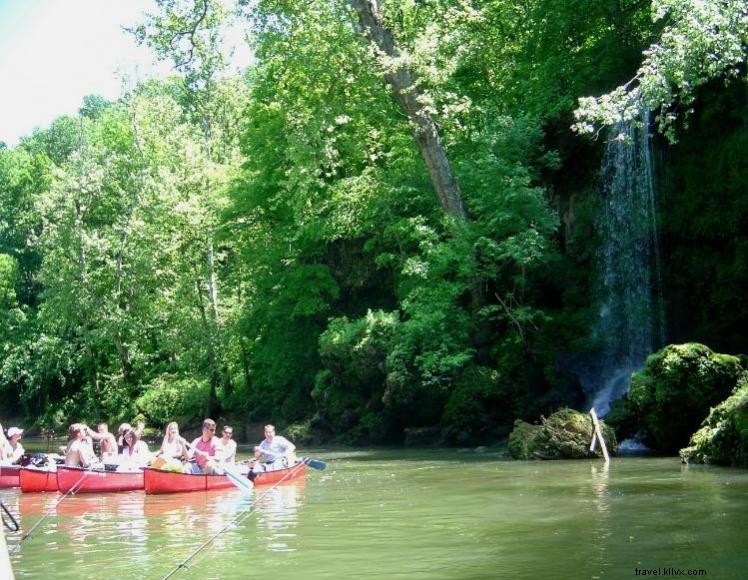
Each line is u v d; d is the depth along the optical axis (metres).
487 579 8.01
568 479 15.47
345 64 29.17
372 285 33.06
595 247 26.77
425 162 28.38
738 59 15.04
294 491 15.87
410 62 27.05
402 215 30.50
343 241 33.62
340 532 10.92
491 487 14.92
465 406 25.47
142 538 11.09
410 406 27.23
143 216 43.38
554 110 27.16
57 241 44.38
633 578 7.84
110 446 18.73
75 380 50.78
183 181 40.00
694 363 18.81
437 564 8.74
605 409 23.91
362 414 29.19
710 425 17.33
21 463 20.20
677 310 24.56
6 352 52.12
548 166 27.52
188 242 39.47
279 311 34.22
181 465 16.88
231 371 39.78
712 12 14.61
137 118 48.44
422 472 18.34
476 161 26.44
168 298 41.62
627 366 25.36
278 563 9.09
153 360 46.66
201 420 39.06
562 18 28.34
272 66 32.25
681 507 11.65
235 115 48.19
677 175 24.66
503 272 27.50
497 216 25.05
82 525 12.48
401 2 28.81
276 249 34.12
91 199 45.22
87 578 8.67
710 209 23.73
